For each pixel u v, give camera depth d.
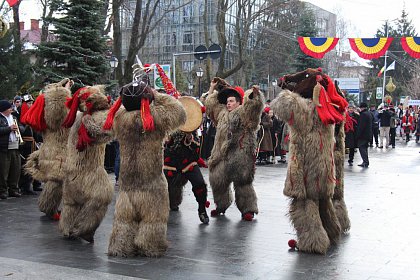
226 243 7.12
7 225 8.20
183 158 8.47
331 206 6.90
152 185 6.31
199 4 48.03
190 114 7.97
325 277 5.62
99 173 7.04
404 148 27.11
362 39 15.72
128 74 21.22
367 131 17.66
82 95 6.96
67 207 7.28
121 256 6.31
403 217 8.93
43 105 8.30
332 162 6.67
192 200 10.62
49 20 16.31
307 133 6.57
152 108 6.25
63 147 8.45
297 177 6.59
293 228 7.35
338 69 59.84
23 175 11.22
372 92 60.81
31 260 6.21
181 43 49.88
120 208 6.33
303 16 39.91
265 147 17.78
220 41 31.47
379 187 12.70
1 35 11.30
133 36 21.11
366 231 7.86
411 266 6.05
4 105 10.64
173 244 7.05
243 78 43.62
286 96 6.56
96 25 16.56
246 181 8.64
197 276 5.62
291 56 43.66
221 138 8.77
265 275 5.68
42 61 17.16
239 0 36.00
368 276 5.67
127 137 6.28
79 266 5.93
